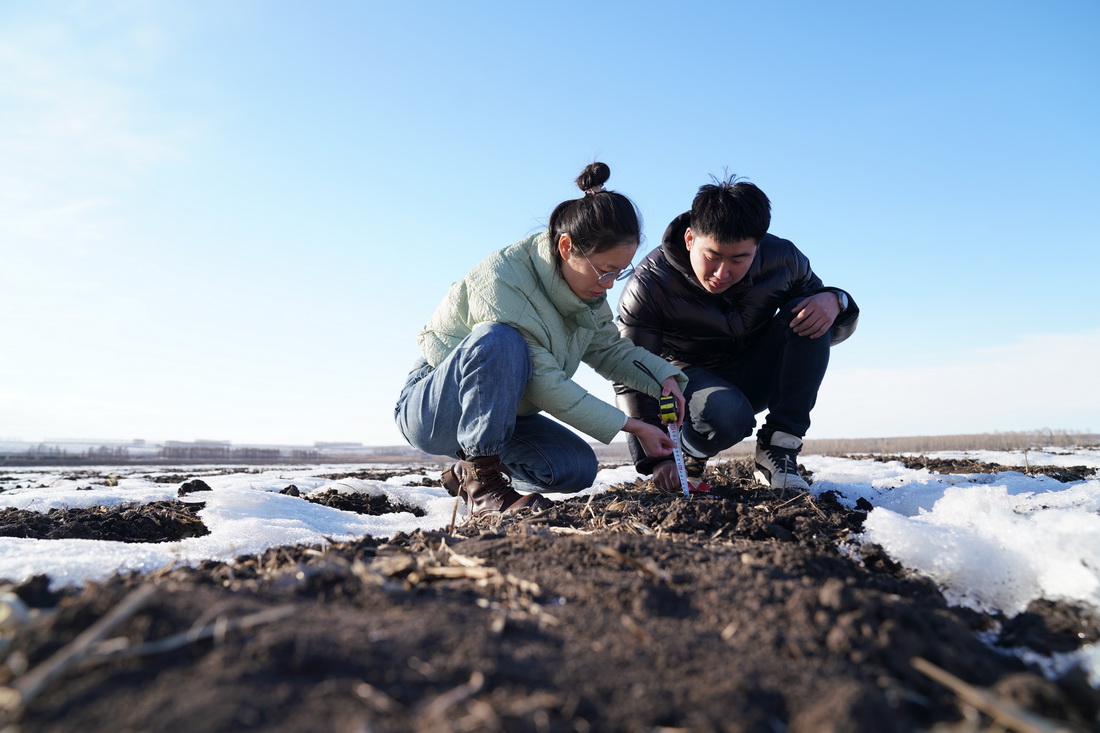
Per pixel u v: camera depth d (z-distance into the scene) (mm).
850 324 3420
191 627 1152
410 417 2885
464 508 3867
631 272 3404
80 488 4734
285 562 1847
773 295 3312
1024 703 1101
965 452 9969
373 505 4246
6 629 1172
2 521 2801
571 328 2938
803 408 3145
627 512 2473
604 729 996
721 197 2715
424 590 1482
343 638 1147
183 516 3160
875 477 4770
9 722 919
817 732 987
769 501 2715
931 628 1370
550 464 2939
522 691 1058
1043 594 1708
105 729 901
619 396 3291
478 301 2723
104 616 1148
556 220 2650
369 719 952
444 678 1080
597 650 1220
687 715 1030
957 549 1938
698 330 3400
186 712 931
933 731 1016
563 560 1717
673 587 1531
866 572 1932
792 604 1379
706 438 3332
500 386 2588
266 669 1048
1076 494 2656
